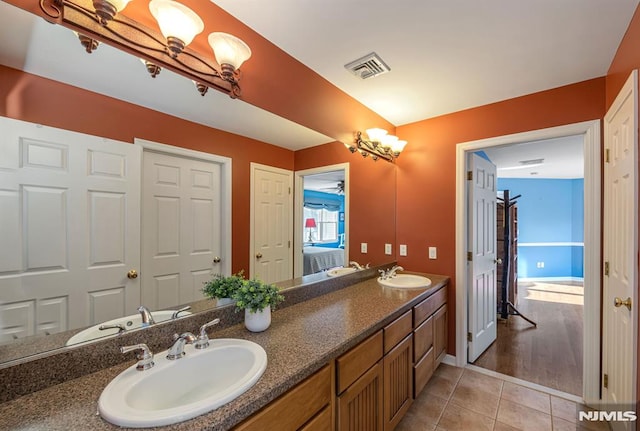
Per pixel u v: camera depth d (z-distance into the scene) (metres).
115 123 1.18
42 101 0.99
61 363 0.98
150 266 1.31
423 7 1.44
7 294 0.92
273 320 1.59
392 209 2.96
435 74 2.07
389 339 1.69
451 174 2.70
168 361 1.08
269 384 0.96
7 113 0.91
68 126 1.05
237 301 1.40
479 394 2.21
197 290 1.49
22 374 0.90
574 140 3.47
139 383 0.96
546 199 6.48
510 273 4.21
